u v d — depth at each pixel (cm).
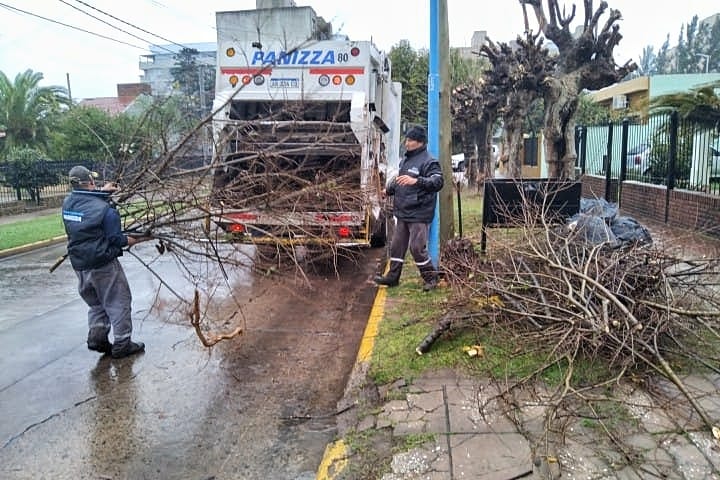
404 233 687
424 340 482
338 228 696
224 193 484
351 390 445
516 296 459
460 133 2170
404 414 383
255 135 594
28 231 1352
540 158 2203
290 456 365
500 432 352
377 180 854
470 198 1644
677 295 468
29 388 476
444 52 730
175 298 741
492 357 452
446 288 666
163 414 426
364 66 817
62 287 838
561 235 511
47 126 2855
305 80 827
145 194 491
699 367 420
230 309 684
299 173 608
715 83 1023
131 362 528
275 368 505
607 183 1284
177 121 516
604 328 388
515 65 1364
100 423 415
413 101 2677
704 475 301
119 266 530
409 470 320
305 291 752
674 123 1006
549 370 419
